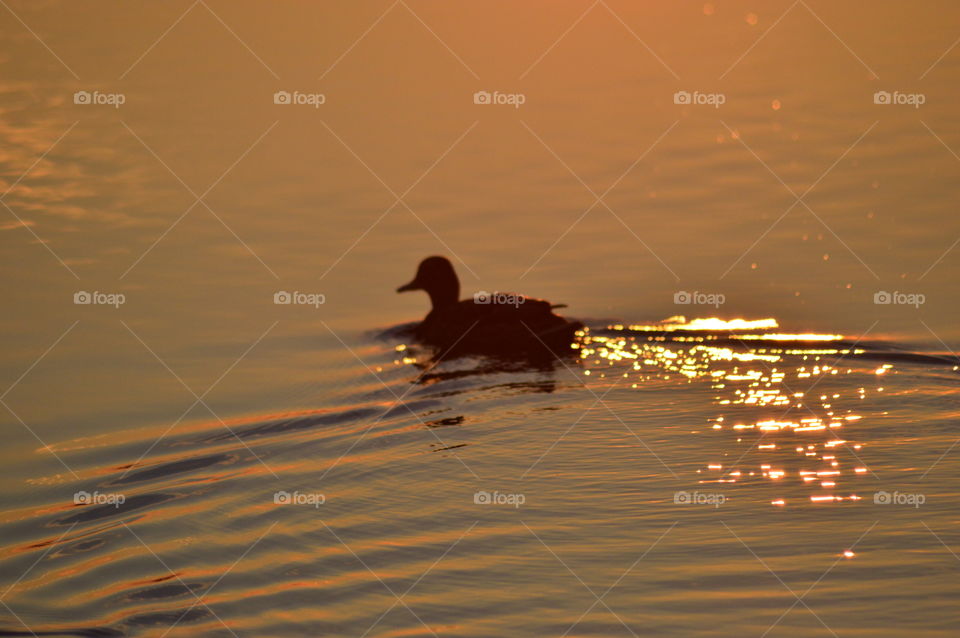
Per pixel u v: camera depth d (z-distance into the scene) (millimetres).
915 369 25406
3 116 51000
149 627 15641
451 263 33438
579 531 17984
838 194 38750
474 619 15430
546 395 25016
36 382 26750
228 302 32500
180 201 41031
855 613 15164
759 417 22828
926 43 57688
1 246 36469
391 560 17281
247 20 68438
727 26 64188
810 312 29625
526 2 72062
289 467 21484
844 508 18375
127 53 61406
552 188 41625
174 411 25062
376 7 70812
